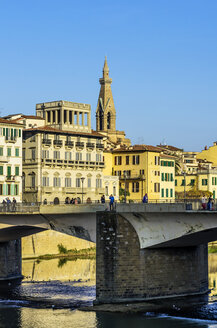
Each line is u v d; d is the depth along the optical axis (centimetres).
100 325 7881
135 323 7925
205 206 8362
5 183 15750
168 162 19762
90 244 15362
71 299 9469
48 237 14512
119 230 8875
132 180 19088
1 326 7975
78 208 9594
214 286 10300
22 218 10394
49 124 18225
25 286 10644
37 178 16888
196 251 9531
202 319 8069
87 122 18688
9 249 11525
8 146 15888
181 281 9312
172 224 8731
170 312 8400
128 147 19425
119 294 8856
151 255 9012
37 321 8181
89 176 18162
